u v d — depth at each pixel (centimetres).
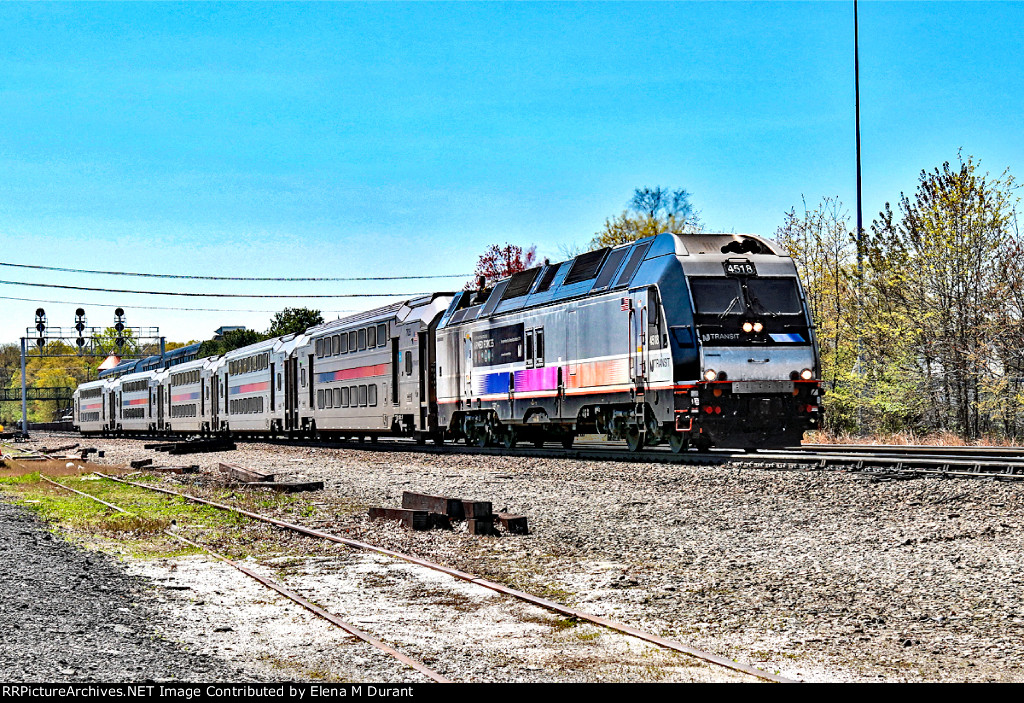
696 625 823
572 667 701
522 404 2592
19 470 3016
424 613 884
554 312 2444
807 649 743
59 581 1026
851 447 2402
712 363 1964
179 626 834
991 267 2981
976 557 1038
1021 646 730
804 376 2016
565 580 1022
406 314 3247
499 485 1898
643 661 713
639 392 2100
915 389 3106
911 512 1319
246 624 848
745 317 2011
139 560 1206
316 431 4009
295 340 4284
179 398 5850
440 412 3058
